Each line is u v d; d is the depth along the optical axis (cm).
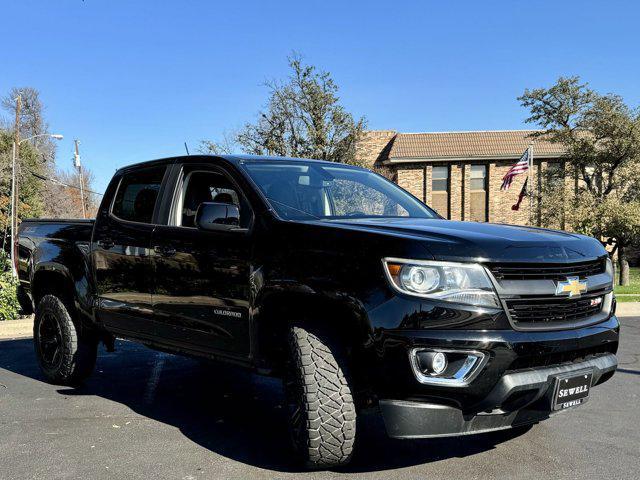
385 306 320
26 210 4278
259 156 465
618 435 429
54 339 566
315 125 2180
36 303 591
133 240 479
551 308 337
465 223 398
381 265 326
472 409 320
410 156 3161
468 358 313
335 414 339
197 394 543
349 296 331
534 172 3108
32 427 447
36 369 651
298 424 350
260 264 380
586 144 2225
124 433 433
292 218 394
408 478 350
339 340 352
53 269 554
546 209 2278
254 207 404
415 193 3206
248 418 471
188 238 433
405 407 317
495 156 3100
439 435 318
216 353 423
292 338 355
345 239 346
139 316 476
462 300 315
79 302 530
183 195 466
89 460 381
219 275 406
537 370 328
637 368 665
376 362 321
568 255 346
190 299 429
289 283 359
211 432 436
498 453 391
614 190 2347
